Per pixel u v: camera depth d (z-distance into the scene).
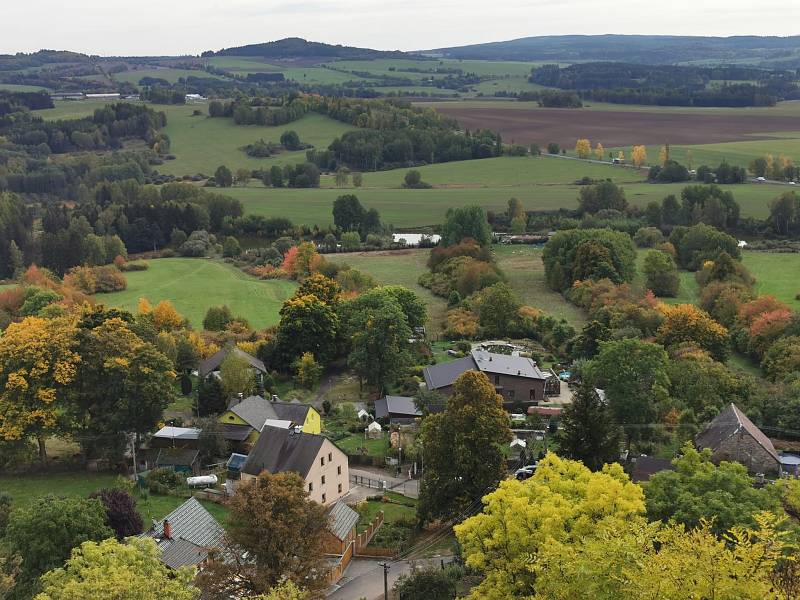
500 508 53.62
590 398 76.06
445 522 74.81
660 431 90.00
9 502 75.50
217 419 95.12
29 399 86.38
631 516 51.72
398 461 89.25
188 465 87.44
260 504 57.72
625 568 36.62
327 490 79.81
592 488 54.19
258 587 54.53
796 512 59.81
